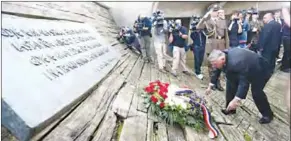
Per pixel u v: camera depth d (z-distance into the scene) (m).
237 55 3.12
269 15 4.53
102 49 4.93
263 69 3.25
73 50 3.43
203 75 6.84
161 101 2.93
